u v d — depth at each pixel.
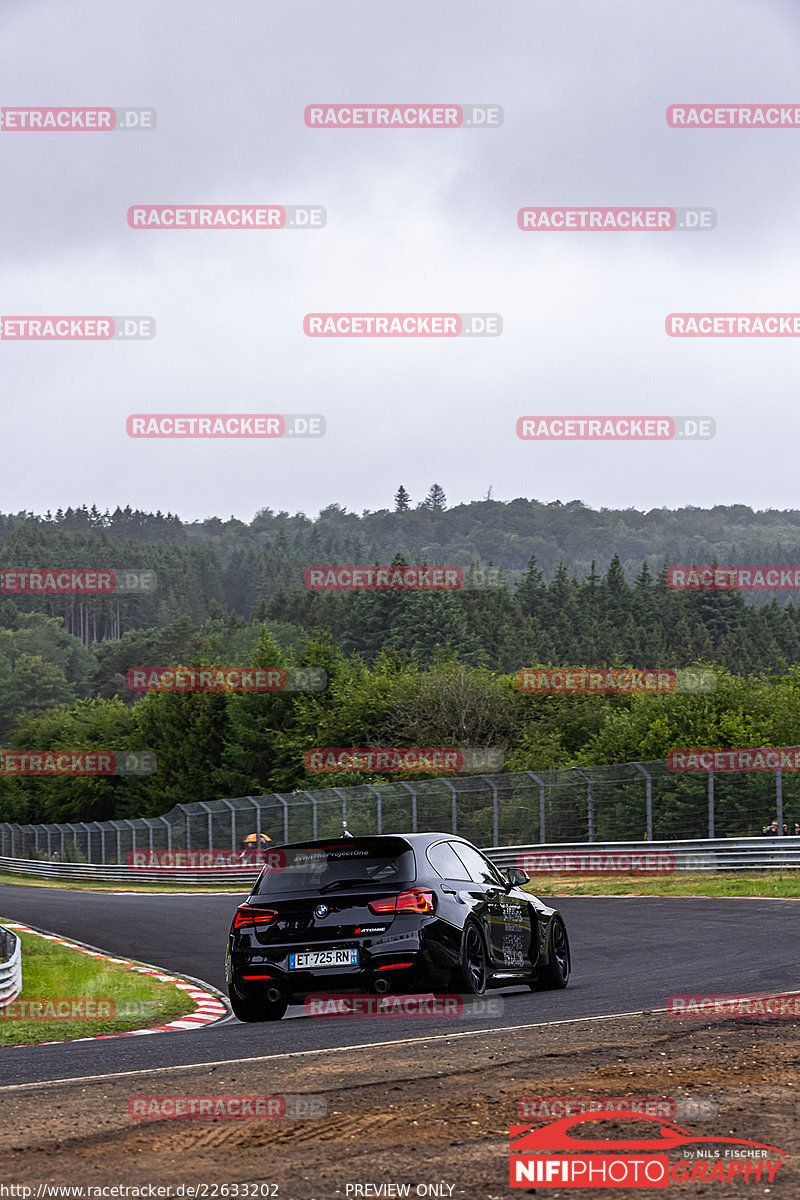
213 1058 23.09
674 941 49.69
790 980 32.91
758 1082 18.14
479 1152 14.75
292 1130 15.88
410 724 179.50
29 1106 17.86
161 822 155.00
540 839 100.81
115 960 63.50
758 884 73.69
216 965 59.12
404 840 31.64
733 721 123.38
